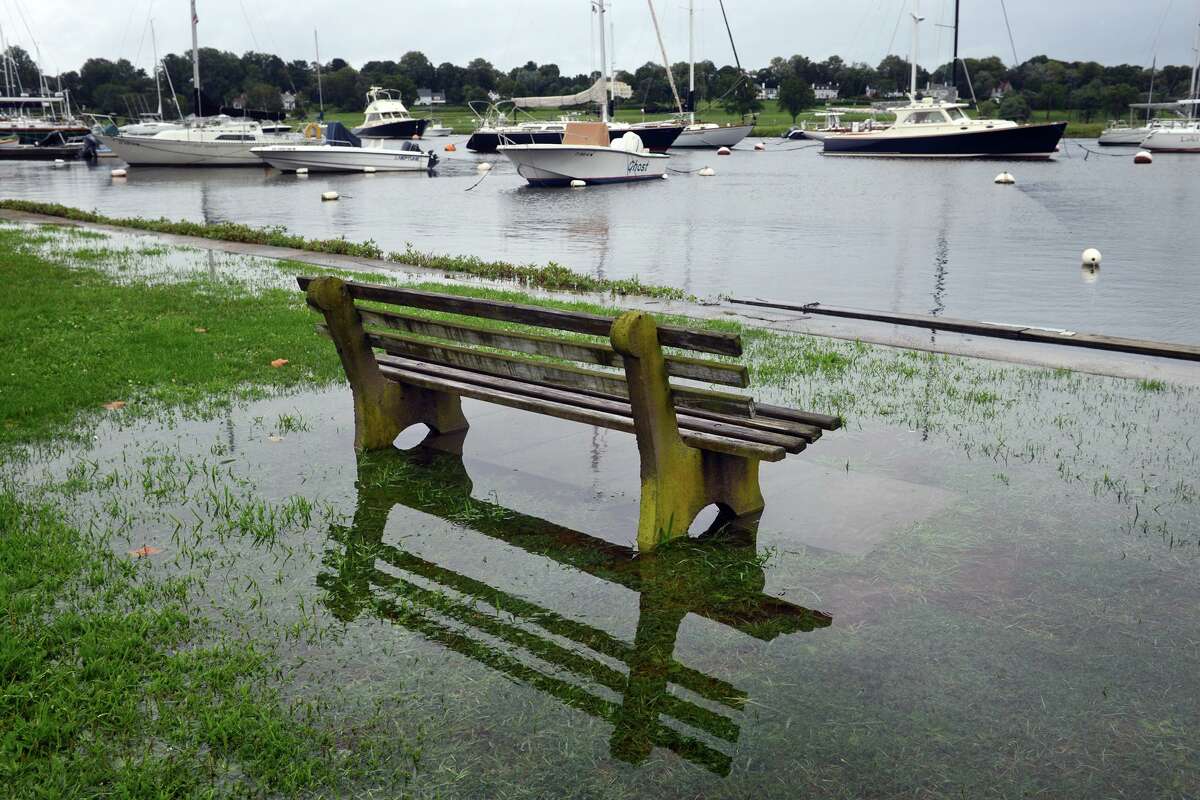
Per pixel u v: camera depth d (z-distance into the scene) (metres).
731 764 3.11
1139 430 6.55
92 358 8.51
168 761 3.10
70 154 74.62
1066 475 5.70
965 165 63.28
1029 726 3.29
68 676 3.55
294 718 3.34
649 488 4.76
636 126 69.56
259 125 64.38
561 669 3.68
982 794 2.96
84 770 3.06
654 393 4.61
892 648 3.80
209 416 7.02
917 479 5.67
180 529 4.98
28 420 6.83
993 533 4.89
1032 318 13.31
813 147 100.69
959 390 7.66
